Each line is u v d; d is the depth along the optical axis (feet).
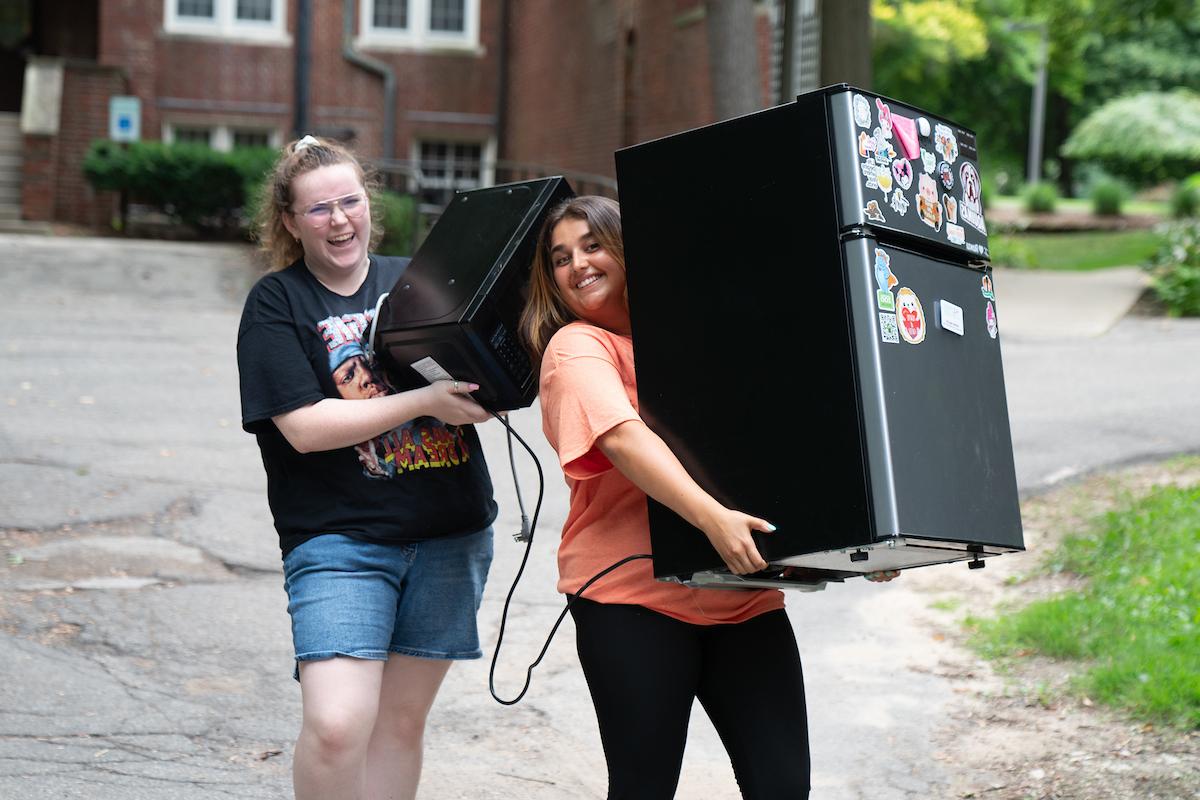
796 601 19.26
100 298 43.50
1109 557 19.38
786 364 8.19
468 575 10.18
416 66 74.69
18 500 22.04
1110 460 24.81
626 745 8.76
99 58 73.46
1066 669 16.14
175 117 71.51
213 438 26.84
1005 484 8.82
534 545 21.27
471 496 10.11
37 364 32.78
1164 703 14.48
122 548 20.10
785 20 40.29
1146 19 68.28
